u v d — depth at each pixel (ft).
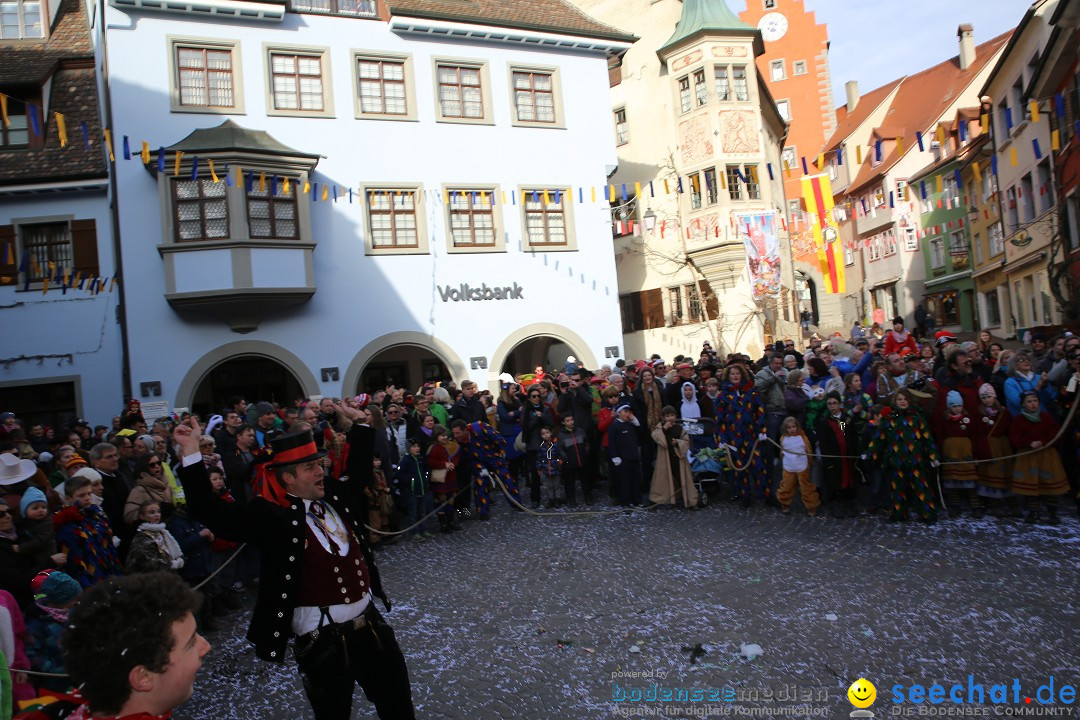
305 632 13.07
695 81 94.43
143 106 63.52
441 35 74.33
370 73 71.82
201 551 27.66
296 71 69.21
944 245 140.77
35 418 66.33
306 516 13.35
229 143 63.16
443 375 85.10
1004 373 37.65
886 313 166.50
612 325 79.25
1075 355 33.83
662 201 98.07
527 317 75.61
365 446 14.48
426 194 72.54
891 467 33.76
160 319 62.95
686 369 46.75
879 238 165.17
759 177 94.12
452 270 72.95
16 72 67.97
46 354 65.67
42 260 66.74
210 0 64.54
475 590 29.07
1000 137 101.04
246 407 46.62
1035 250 91.76
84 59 71.05
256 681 21.99
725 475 42.73
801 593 25.17
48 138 67.31
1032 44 81.92
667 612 24.44
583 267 78.64
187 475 12.33
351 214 69.72
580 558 32.45
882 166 159.63
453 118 74.28
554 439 44.27
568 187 78.59
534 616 25.31
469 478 42.65
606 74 81.71
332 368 67.56
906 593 24.26
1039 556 27.09
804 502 36.76
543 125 78.13
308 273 65.72
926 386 34.94
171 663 7.31
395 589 30.22
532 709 18.26
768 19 192.34
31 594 20.51
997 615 21.75
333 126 69.62
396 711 13.71
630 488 42.78
